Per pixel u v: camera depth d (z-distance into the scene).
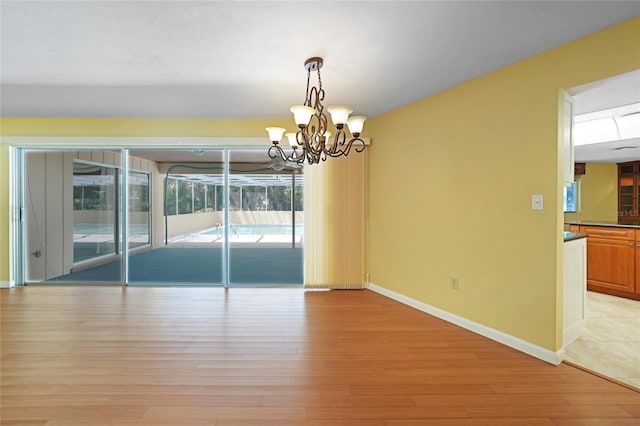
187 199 7.32
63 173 4.89
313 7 1.85
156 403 1.85
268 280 4.70
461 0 1.78
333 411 1.79
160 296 3.94
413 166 3.51
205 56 2.48
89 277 4.83
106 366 2.26
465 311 2.97
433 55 2.43
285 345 2.60
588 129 4.61
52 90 3.23
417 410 1.80
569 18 1.94
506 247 2.62
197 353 2.46
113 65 2.65
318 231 4.27
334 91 3.18
